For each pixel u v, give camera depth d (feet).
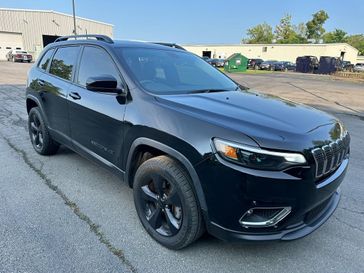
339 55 188.55
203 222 7.88
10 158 14.98
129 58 10.42
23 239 8.78
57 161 14.74
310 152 7.03
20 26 149.59
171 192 8.11
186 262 8.14
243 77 90.63
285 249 8.82
